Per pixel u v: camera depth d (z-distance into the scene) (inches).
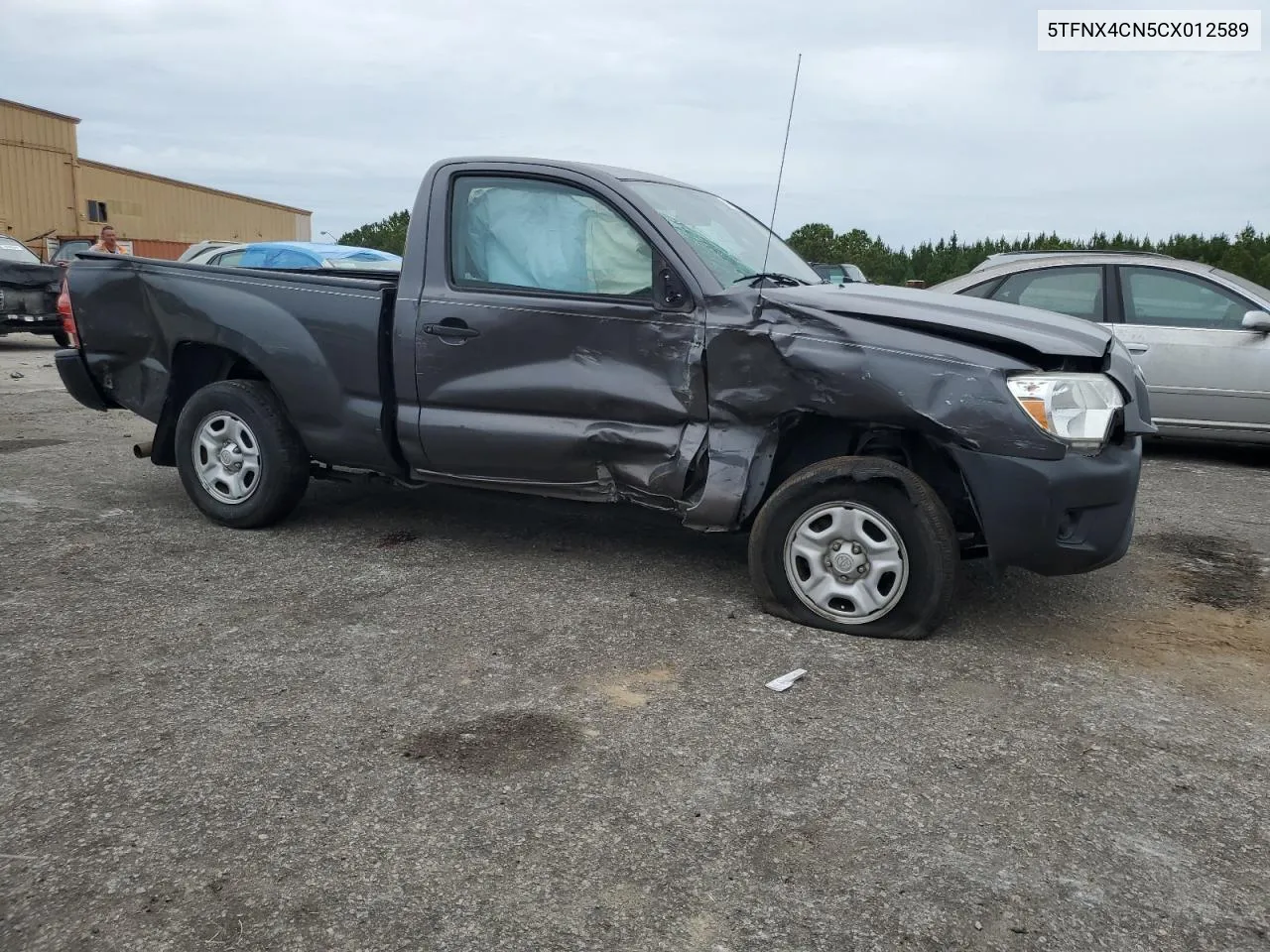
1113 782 118.5
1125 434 157.2
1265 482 288.5
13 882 97.7
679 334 168.2
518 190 183.3
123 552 199.9
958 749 125.7
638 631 162.9
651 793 114.3
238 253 422.3
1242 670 152.3
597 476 179.3
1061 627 169.0
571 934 91.4
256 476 210.8
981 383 149.0
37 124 1153.4
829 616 163.3
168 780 115.7
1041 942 91.2
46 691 138.1
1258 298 305.1
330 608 171.2
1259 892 98.9
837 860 102.6
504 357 181.2
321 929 91.7
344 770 118.6
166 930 91.4
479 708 134.8
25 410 390.0
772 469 170.6
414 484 203.0
